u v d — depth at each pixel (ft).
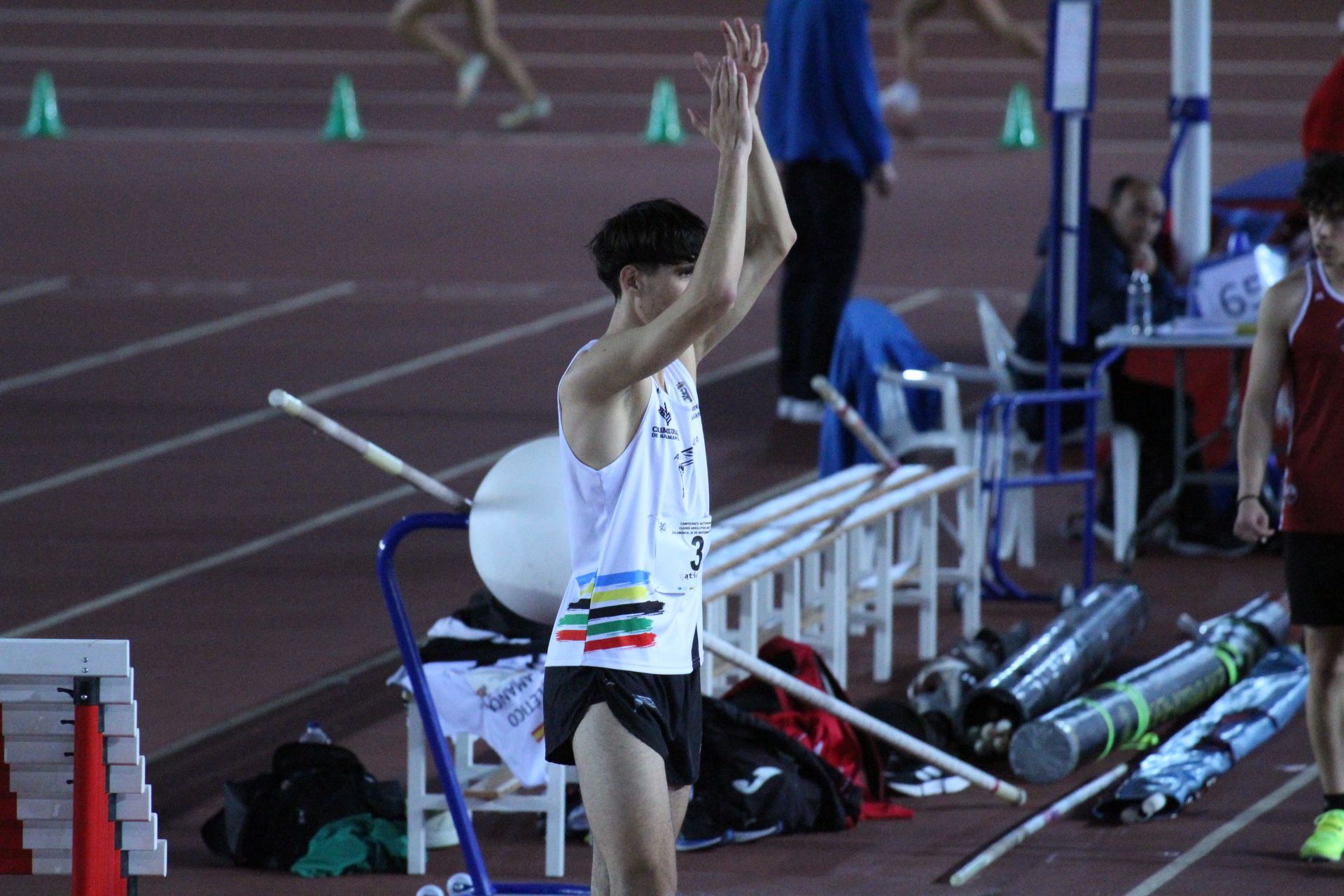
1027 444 114.52
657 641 50.03
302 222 235.20
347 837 70.08
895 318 115.85
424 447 142.20
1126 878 68.28
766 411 154.51
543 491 60.34
